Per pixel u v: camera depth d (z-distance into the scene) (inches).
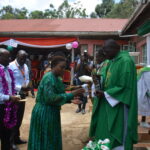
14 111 148.3
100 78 140.4
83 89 130.6
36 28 546.6
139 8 240.4
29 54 587.2
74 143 195.5
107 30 507.8
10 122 145.5
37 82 531.8
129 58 132.8
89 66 327.9
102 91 135.0
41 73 528.7
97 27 541.3
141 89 163.9
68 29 528.7
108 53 137.5
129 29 374.3
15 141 192.4
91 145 115.3
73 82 445.1
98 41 520.7
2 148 153.1
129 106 129.8
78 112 305.9
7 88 143.3
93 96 150.4
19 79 182.9
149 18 247.3
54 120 125.1
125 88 128.8
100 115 139.7
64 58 126.3
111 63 139.1
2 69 142.4
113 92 129.3
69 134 216.7
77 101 132.2
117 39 518.9
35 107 127.6
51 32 505.4
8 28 555.5
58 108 128.5
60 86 127.0
